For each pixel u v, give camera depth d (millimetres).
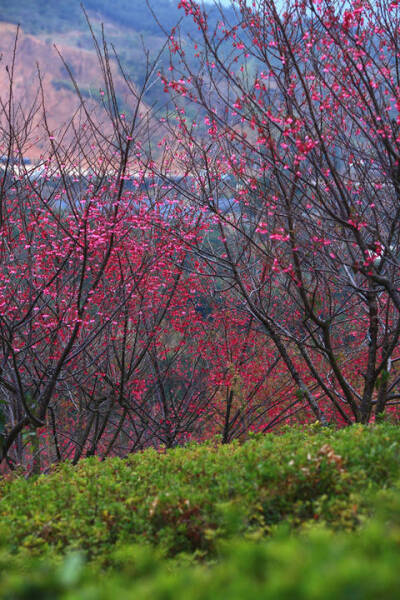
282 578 2402
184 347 12945
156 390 12789
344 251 10219
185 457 6500
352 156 8148
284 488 5156
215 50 6961
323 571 2383
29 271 8570
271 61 7602
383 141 6832
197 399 13164
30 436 9734
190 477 5785
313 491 5148
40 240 9547
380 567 2334
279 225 7910
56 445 11398
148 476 6156
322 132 7375
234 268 9008
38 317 9656
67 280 9133
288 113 7219
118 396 11148
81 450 11344
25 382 11375
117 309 9148
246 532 4547
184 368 14000
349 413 14133
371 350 9195
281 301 12000
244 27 7266
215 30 7109
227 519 4621
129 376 10727
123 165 8250
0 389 10531
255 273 10609
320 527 3990
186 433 13766
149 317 11922
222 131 7906
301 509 4926
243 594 2367
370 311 9070
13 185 9000
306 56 7598
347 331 14305
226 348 12273
